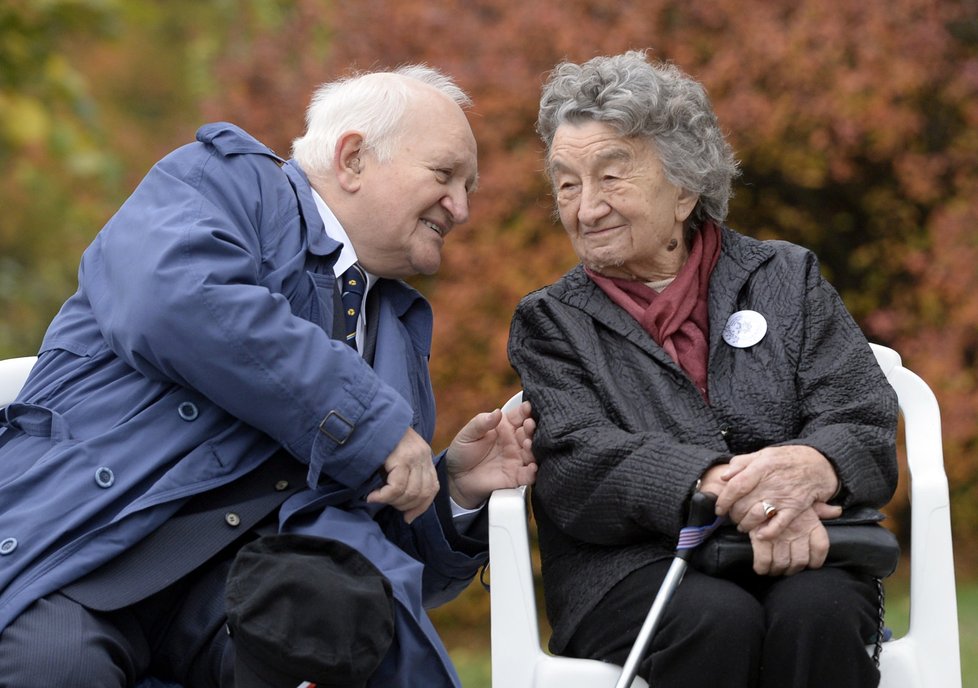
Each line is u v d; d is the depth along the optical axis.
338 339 6.80
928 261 15.57
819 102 14.60
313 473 6.31
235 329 6.18
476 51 14.41
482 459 7.07
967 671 11.71
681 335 6.68
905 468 15.34
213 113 15.57
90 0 18.88
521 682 6.37
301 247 6.84
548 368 6.66
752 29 14.49
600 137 6.54
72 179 22.53
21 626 5.80
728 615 5.78
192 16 27.75
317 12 15.67
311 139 7.17
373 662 5.69
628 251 6.63
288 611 5.55
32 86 19.09
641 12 14.34
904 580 15.57
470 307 14.05
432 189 7.02
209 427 6.41
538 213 14.16
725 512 5.98
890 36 14.85
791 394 6.48
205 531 6.30
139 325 6.23
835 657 5.79
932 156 15.51
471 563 7.26
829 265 16.48
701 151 6.66
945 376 15.34
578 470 6.27
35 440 6.42
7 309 22.28
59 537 6.01
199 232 6.31
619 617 6.18
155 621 6.32
